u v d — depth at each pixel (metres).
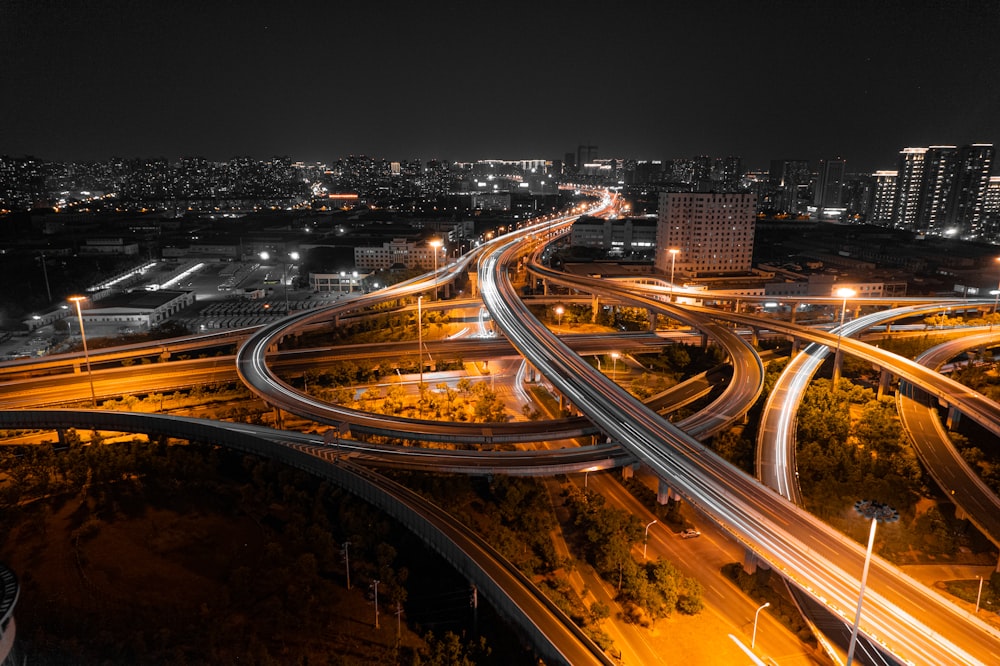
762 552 98.62
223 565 105.94
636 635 96.81
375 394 184.75
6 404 163.50
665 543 119.75
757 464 137.00
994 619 98.50
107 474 126.06
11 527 113.88
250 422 162.62
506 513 121.56
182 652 86.62
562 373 174.38
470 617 98.25
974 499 127.38
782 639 96.19
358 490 120.44
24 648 85.88
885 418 160.25
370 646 91.56
